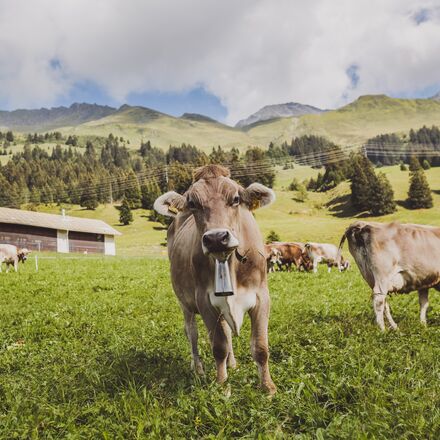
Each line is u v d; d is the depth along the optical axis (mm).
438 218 47531
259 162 66812
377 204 52688
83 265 15609
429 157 88125
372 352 3354
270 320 5008
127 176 81688
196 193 2592
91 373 3326
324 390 2719
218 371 2861
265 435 2229
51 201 82938
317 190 78625
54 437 2465
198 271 2842
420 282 4633
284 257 13891
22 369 3770
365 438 2076
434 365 3105
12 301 7766
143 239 49281
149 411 2586
